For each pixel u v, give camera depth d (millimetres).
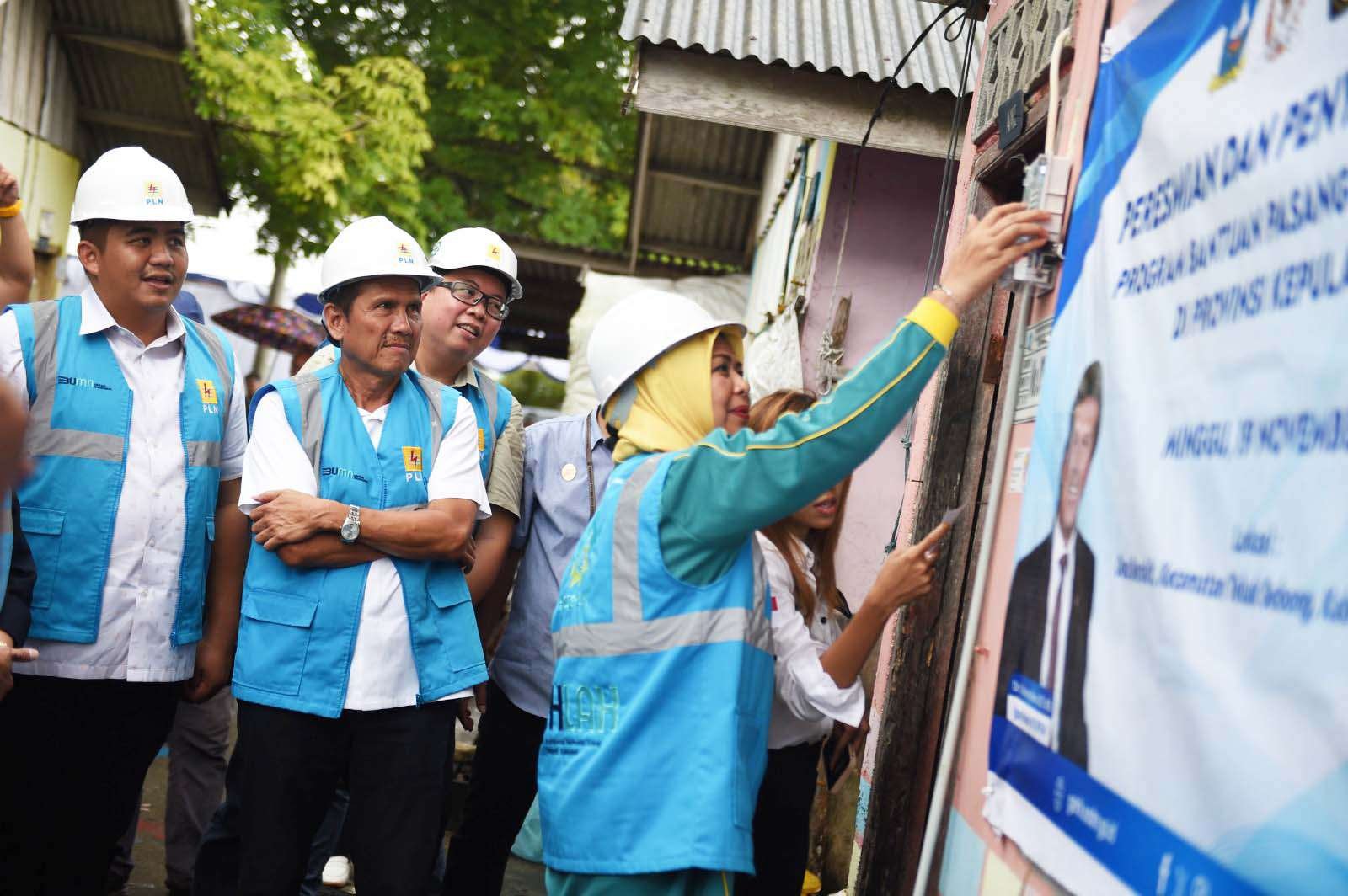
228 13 11555
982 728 2160
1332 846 1093
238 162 12461
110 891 4145
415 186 12828
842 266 6379
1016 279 2098
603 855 2123
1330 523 1141
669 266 12734
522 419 3812
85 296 3230
